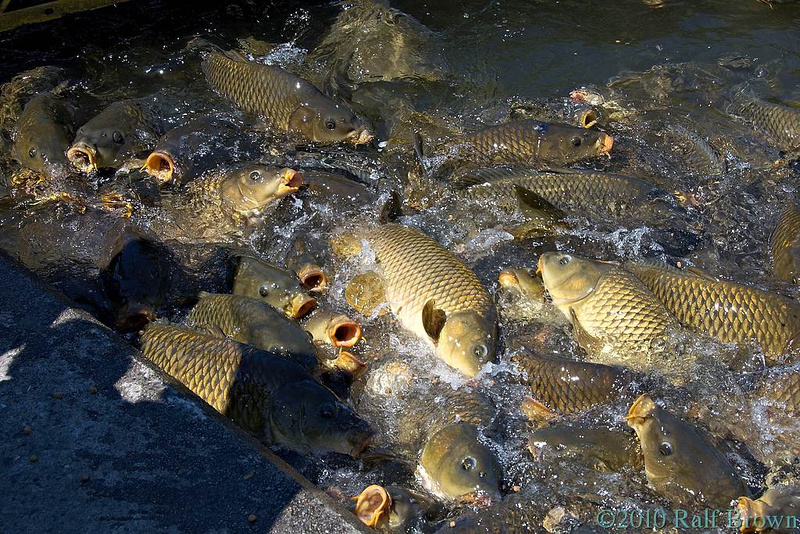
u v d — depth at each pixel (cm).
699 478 364
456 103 486
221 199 436
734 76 498
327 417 373
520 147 453
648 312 395
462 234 430
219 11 530
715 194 445
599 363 389
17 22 509
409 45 511
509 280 411
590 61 508
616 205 432
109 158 450
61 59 502
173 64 501
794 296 412
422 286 402
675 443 365
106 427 357
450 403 381
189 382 381
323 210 430
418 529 359
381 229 420
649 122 476
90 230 434
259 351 382
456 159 450
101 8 520
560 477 369
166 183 444
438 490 366
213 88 485
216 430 357
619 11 537
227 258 420
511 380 387
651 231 429
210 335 389
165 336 391
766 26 528
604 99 485
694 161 456
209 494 348
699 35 523
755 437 380
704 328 397
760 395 385
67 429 356
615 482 368
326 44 514
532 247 428
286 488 349
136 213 438
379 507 354
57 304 378
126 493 348
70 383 364
